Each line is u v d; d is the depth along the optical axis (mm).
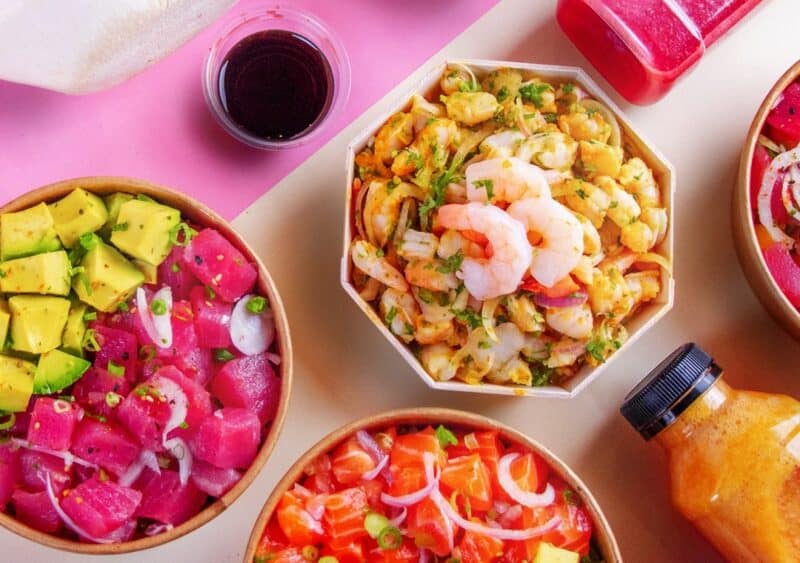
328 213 553
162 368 488
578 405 550
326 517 491
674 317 557
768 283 510
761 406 501
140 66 532
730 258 559
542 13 562
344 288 513
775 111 525
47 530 483
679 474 507
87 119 548
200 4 507
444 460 497
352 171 511
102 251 482
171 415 482
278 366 501
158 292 494
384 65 558
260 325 498
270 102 545
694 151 562
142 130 549
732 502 495
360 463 496
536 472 496
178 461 490
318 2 556
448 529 488
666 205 514
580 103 523
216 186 550
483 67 520
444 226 493
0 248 474
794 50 564
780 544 490
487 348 504
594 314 507
